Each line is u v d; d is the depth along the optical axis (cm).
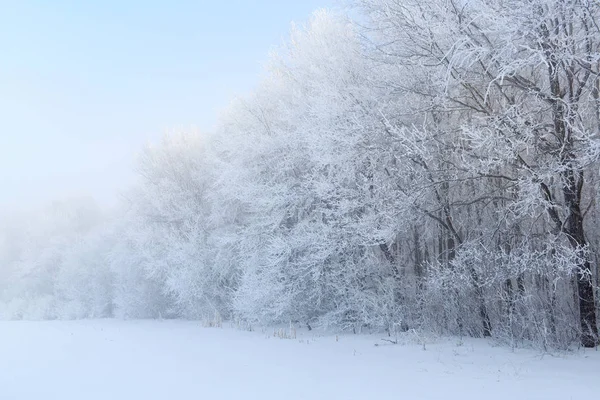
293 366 770
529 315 895
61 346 1228
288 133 1441
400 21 1023
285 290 1414
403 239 1353
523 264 870
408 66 1120
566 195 910
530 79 1000
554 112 872
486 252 970
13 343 1370
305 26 1469
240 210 1881
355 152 1158
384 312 1218
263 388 586
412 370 696
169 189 2227
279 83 1593
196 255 1956
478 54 852
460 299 1104
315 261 1284
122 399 545
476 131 871
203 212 2092
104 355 1004
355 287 1320
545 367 688
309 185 1388
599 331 897
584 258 834
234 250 1809
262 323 1505
